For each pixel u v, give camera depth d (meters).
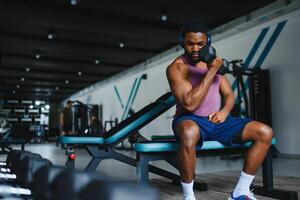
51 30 6.39
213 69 1.50
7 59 8.91
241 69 5.14
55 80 12.57
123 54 8.46
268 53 5.47
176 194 2.06
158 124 8.38
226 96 1.72
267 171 1.89
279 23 5.29
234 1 5.06
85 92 14.45
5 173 0.91
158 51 8.28
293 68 5.05
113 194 0.35
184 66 1.61
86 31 6.50
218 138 1.58
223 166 3.91
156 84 8.73
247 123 1.51
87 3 5.13
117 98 11.21
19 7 5.14
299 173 3.08
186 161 1.43
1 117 14.02
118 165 4.09
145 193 0.35
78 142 1.92
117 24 6.03
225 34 6.29
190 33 1.58
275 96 5.33
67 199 0.43
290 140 5.06
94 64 9.65
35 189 0.60
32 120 17.77
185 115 1.59
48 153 6.63
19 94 16.70
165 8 5.34
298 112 4.95
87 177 0.42
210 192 2.08
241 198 1.46
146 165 1.63
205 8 5.34
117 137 1.98
